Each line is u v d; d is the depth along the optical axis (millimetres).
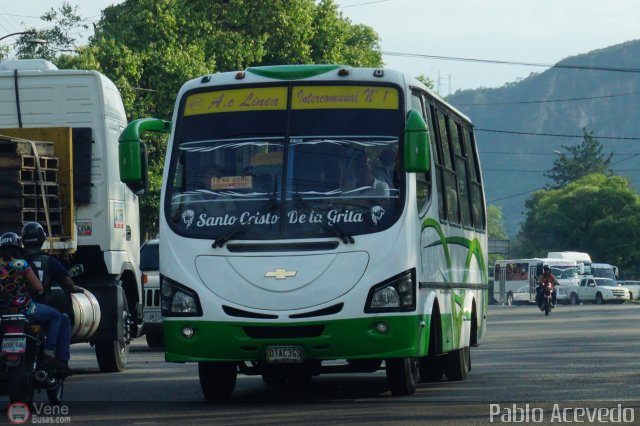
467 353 22188
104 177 22828
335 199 16594
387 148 16812
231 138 17109
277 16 65625
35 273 16156
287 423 14406
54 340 16125
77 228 22688
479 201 24078
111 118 23297
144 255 33469
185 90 17578
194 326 16516
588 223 169125
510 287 118750
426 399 17406
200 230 16703
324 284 16250
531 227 193250
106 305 22922
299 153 16859
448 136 20688
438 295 18391
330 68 17266
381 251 16344
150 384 21062
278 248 16391
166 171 17219
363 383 20953
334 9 70625
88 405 17125
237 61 63281
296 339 16234
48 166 20375
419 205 17250
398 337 16359
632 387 19125
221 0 64938
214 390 17734
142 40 60562
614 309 79688
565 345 32969
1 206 19266
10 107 23125
